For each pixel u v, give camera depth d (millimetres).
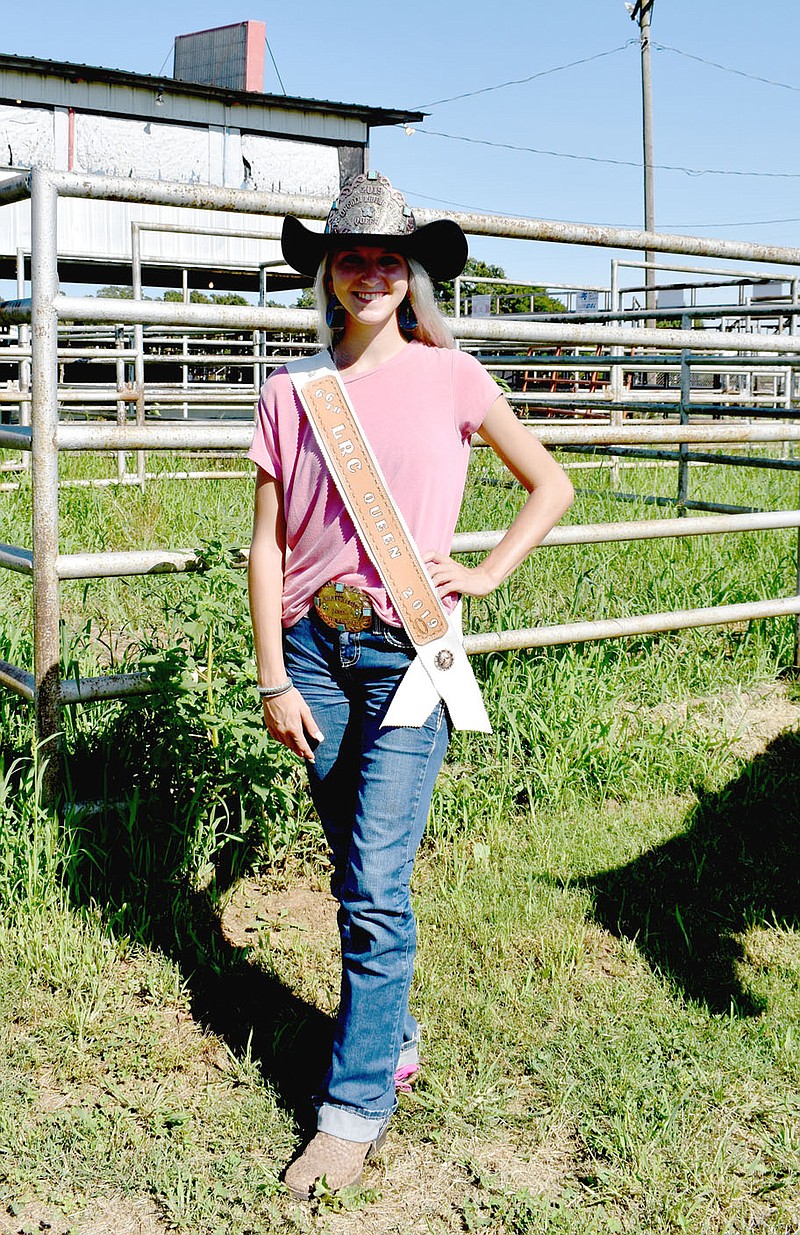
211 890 3039
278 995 2719
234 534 5371
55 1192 2092
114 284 22406
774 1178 2182
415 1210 2105
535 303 31312
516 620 4320
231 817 3295
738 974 2859
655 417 14602
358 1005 2174
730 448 12008
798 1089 2432
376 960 2164
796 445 12211
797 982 2828
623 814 3658
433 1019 2623
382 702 2162
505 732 3885
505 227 3594
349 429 2068
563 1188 2150
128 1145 2227
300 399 2080
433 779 2211
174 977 2719
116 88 20109
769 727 4383
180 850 3094
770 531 6688
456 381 2160
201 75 27859
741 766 4027
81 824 3088
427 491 2109
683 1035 2584
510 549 2154
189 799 3246
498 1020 2609
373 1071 2184
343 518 2105
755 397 12289
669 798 3805
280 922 3020
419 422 2102
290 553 2199
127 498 7254
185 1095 2373
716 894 3219
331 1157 2143
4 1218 2033
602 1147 2240
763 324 17297
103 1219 2053
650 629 4137
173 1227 2041
